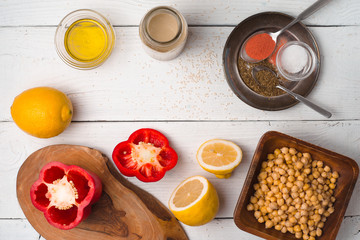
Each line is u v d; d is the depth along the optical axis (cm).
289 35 64
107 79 65
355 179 59
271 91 64
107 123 65
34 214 64
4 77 65
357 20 65
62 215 61
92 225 63
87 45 64
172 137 65
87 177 58
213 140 63
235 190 65
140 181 64
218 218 65
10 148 65
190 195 61
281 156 61
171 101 65
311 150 60
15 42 65
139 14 65
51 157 64
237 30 63
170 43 57
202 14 65
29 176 64
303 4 65
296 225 60
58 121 59
